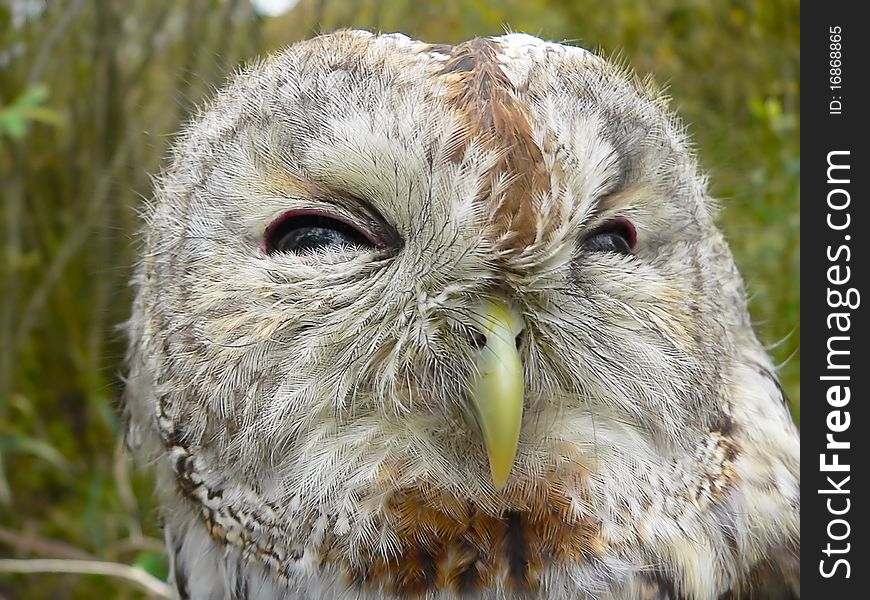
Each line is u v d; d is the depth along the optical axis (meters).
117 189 0.52
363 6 0.60
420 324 0.33
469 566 0.34
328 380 0.33
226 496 0.35
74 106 0.61
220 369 0.34
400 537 0.34
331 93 0.33
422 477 0.33
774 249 0.53
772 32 0.69
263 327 0.33
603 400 0.33
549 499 0.33
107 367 0.46
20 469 0.59
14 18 0.61
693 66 0.69
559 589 0.34
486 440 0.32
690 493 0.34
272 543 0.35
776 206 0.56
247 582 0.35
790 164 0.57
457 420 0.33
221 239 0.34
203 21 0.58
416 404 0.33
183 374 0.35
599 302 0.33
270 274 0.33
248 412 0.34
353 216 0.33
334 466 0.34
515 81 0.32
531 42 0.34
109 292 0.47
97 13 0.61
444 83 0.32
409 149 0.32
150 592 0.46
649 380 0.33
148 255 0.37
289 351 0.33
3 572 0.54
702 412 0.34
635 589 0.34
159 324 0.36
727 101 0.68
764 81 0.68
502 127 0.32
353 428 0.34
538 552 0.34
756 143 0.60
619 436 0.34
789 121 0.60
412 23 0.64
